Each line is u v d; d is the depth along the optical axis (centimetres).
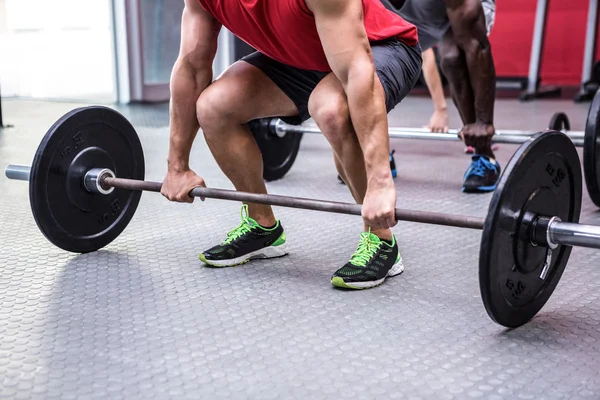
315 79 159
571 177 132
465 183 246
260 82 156
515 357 118
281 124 249
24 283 153
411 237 193
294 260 173
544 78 595
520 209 119
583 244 120
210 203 232
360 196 149
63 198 165
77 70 499
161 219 211
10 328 129
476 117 242
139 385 108
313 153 326
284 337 126
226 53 511
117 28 479
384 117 131
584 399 103
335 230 200
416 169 288
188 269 165
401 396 104
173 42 516
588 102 499
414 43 156
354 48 129
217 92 154
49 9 491
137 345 122
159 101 504
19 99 500
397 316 136
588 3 568
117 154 176
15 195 235
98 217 175
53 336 126
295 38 141
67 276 158
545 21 512
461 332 129
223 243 168
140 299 145
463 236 194
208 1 144
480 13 223
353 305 142
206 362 116
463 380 109
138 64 491
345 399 104
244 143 161
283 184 259
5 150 306
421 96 562
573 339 126
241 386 108
